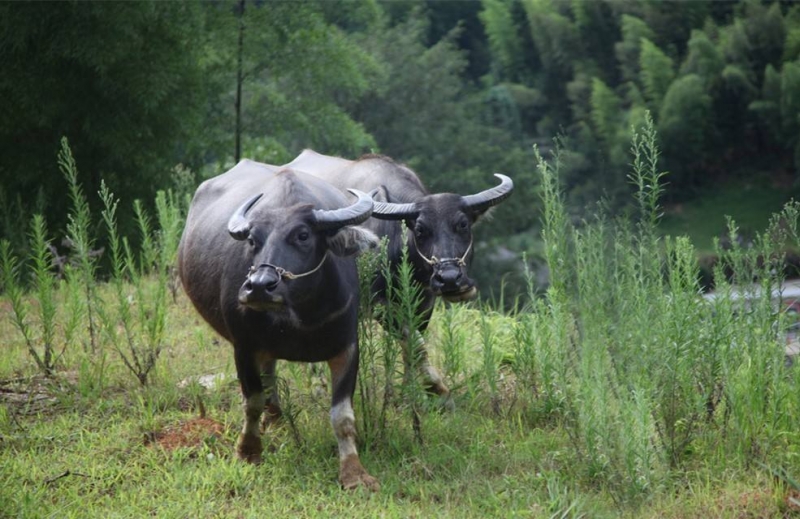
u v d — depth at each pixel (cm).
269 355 1461
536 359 1723
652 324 1504
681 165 10212
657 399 1466
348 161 1944
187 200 2758
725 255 1623
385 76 7000
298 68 5116
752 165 10456
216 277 1523
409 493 1395
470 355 1972
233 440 1555
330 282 1408
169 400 1705
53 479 1402
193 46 4159
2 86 3603
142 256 2830
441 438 1575
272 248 1337
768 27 10744
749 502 1298
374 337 1738
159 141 3959
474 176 7944
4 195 3553
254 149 5328
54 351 1947
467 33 13250
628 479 1352
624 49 11388
